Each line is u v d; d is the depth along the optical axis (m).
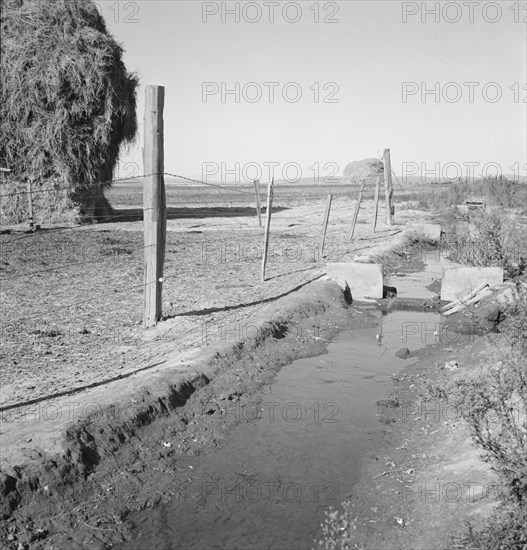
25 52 22.83
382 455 6.48
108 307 11.20
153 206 9.71
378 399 7.94
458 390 6.29
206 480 5.97
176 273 14.98
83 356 8.45
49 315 10.58
